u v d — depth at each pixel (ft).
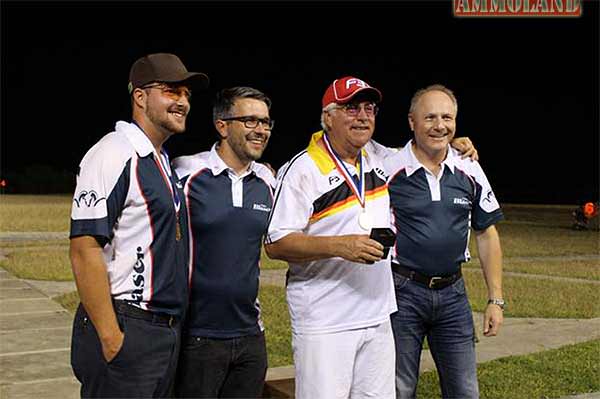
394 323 11.08
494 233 11.89
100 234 8.23
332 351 9.69
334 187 9.76
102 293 8.28
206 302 9.84
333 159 9.87
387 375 10.10
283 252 9.56
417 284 11.03
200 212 9.74
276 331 20.88
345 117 9.68
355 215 9.81
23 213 62.18
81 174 8.39
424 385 16.05
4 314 22.68
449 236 11.02
